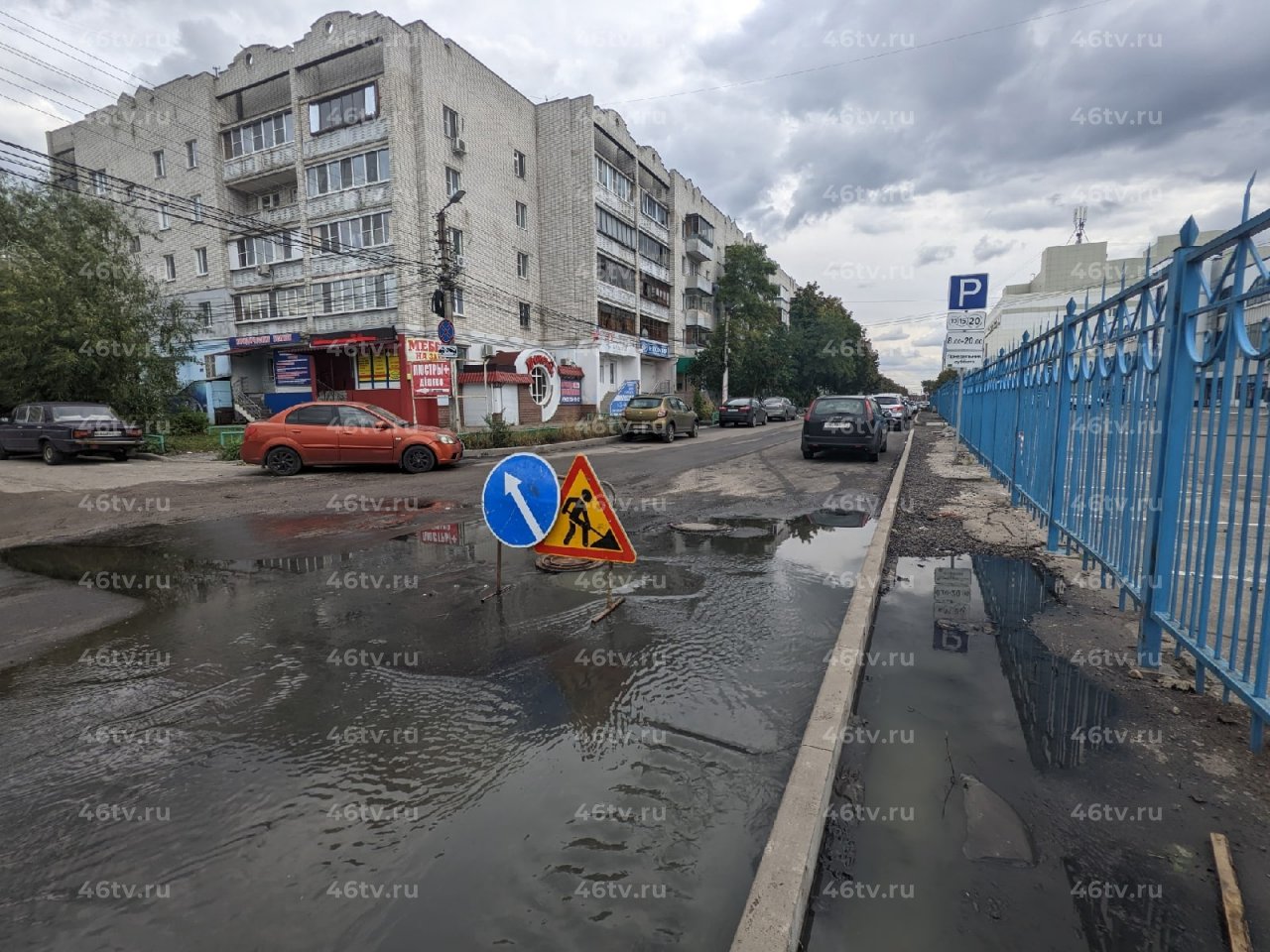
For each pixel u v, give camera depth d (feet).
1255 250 8.28
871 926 6.09
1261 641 8.12
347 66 87.97
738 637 13.30
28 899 6.53
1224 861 6.62
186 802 8.08
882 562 17.74
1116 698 10.13
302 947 5.92
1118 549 13.98
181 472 44.37
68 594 16.81
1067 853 6.93
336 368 91.09
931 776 8.35
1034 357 24.16
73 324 57.82
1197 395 9.93
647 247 131.64
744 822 7.60
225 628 14.17
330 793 8.22
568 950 5.85
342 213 84.99
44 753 9.23
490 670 11.77
